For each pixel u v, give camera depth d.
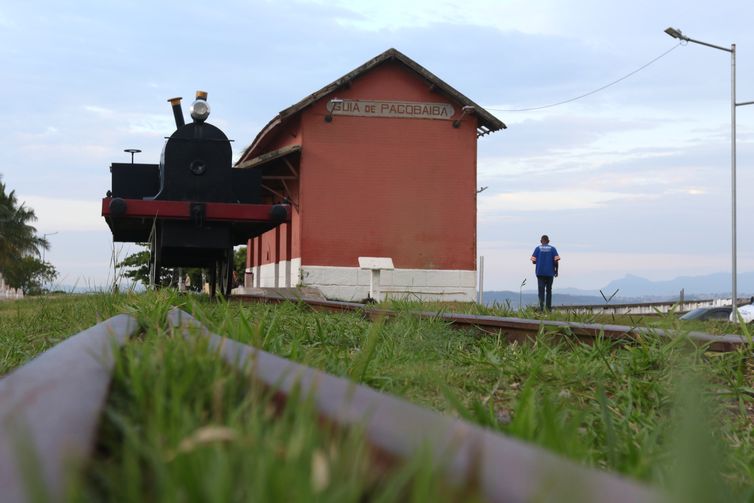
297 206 28.06
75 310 8.58
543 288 21.97
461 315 7.64
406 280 27.89
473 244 28.33
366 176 27.91
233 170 14.49
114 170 14.70
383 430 1.29
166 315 4.39
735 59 32.47
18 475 1.03
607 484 0.97
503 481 1.01
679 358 4.77
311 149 27.69
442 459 1.05
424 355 5.22
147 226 14.33
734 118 32.69
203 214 13.25
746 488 2.39
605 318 8.88
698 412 1.06
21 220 88.75
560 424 2.37
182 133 13.87
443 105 28.30
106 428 1.57
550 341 6.28
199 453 1.10
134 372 1.90
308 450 1.16
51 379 1.85
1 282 50.88
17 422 1.25
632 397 4.12
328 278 27.52
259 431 1.32
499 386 4.39
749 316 20.48
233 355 2.26
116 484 1.15
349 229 27.75
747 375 5.00
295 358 3.72
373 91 28.03
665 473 2.22
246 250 42.72
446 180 28.30
